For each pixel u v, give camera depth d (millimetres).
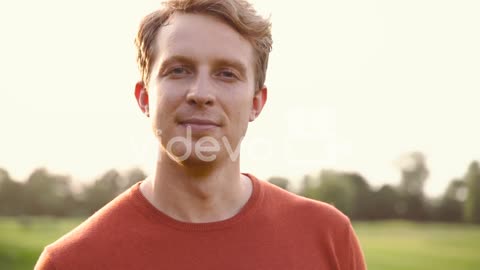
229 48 875
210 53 866
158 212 917
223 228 916
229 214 937
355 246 1027
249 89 903
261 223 940
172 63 867
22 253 13422
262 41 916
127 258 891
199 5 874
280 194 1006
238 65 881
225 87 874
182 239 901
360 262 1037
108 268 885
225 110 870
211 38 871
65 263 885
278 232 945
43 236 16359
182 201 913
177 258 893
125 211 930
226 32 880
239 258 906
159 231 904
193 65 867
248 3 904
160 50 885
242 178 1001
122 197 958
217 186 914
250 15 892
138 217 920
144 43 913
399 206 22812
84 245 900
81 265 885
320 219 991
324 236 978
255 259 912
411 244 17062
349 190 22031
